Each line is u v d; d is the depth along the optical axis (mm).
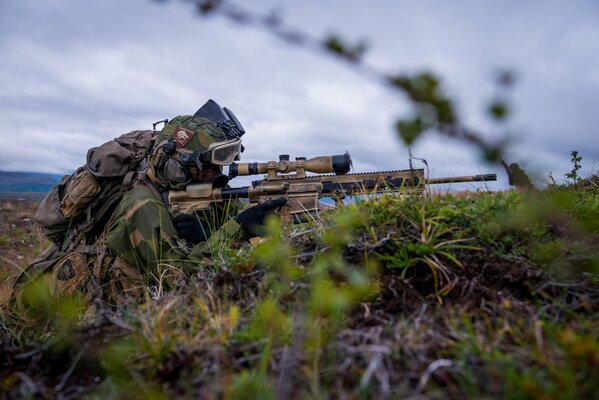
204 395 1602
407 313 2064
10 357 1997
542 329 1796
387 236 2400
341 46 782
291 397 1579
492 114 801
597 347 1482
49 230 4020
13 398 1815
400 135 786
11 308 3629
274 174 3916
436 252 2285
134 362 1932
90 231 3971
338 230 2531
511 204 2471
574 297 2053
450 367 1620
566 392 1321
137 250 3711
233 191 3926
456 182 3703
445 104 764
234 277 2535
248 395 1536
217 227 4129
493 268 2227
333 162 3770
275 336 1930
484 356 1616
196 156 3850
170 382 1804
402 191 2795
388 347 1711
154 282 3682
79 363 1986
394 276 2260
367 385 1591
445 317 1979
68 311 2572
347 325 2018
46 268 3945
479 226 2410
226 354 1855
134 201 3777
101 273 3820
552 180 3539
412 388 1580
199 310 2316
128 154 3936
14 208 12227
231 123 4273
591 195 2986
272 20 799
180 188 3979
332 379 1653
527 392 1373
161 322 2168
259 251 2385
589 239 2213
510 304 2014
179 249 3682
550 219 2221
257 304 2242
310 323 1895
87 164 3912
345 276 2287
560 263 2174
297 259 2531
